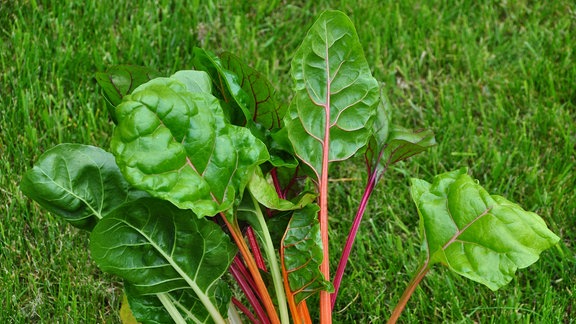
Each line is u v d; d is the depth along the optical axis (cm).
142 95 113
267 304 127
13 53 174
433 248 125
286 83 177
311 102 128
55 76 171
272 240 129
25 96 165
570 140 170
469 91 179
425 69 184
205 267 122
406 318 147
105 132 166
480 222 123
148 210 117
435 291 148
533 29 190
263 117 134
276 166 130
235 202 120
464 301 147
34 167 120
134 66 130
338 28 129
